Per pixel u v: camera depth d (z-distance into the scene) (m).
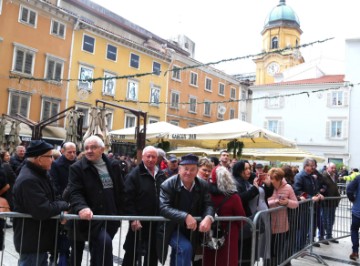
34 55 25.83
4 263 5.57
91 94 29.67
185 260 4.10
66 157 5.96
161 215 4.20
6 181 5.88
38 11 26.00
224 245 4.44
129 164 16.38
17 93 24.89
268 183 6.02
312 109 39.06
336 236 9.42
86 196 4.21
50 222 3.76
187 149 18.19
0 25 23.88
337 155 37.31
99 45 30.41
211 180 4.79
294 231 6.37
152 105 35.41
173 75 38.06
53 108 27.09
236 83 48.06
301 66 44.56
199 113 41.78
